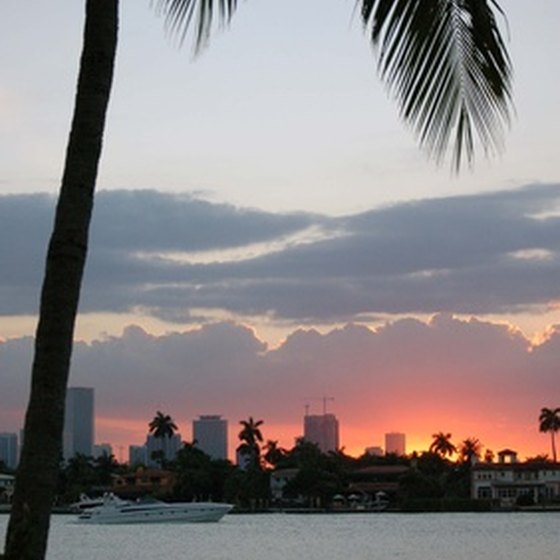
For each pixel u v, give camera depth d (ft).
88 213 37.04
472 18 41.01
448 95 41.16
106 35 37.91
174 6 42.93
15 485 35.83
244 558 326.03
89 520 506.07
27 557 34.81
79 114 37.40
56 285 36.37
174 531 500.33
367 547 368.68
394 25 41.32
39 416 35.63
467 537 420.77
